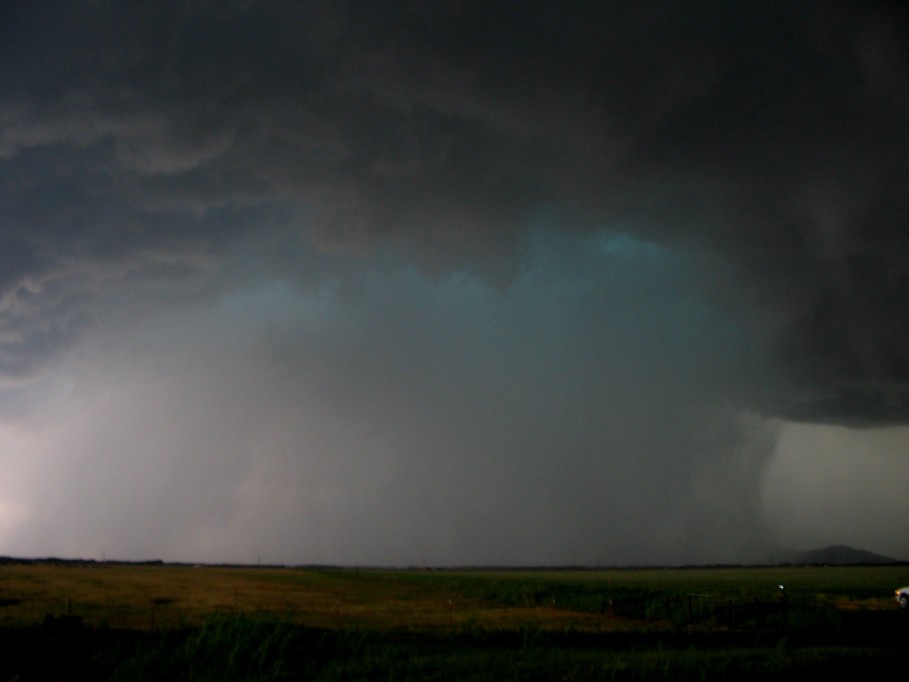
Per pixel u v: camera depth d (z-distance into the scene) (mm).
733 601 44562
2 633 26672
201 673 21844
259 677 21062
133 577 105312
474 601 63938
